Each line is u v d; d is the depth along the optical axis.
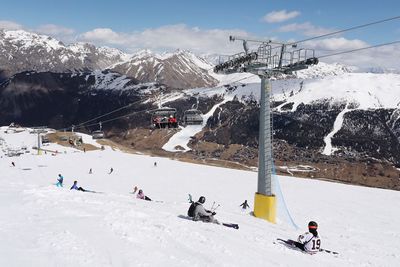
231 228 14.66
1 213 11.82
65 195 17.53
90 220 11.58
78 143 177.62
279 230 18.00
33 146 168.88
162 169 79.19
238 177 68.19
